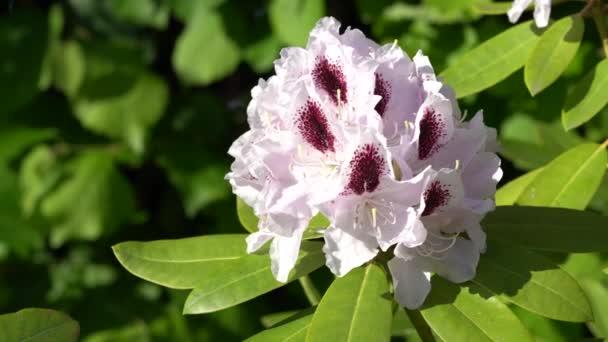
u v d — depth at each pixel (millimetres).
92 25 1301
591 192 734
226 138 1329
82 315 1304
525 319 1075
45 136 1300
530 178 784
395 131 622
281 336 654
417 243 609
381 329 604
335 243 617
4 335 611
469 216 624
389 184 608
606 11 778
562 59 748
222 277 664
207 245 695
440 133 624
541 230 671
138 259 686
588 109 738
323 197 607
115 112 1281
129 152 1304
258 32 1248
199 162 1306
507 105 1167
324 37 620
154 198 1377
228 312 1280
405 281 629
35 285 1338
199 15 1255
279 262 629
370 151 599
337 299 619
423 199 602
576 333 1064
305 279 785
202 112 1321
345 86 614
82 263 1339
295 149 617
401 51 629
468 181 634
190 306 656
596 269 984
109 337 1271
